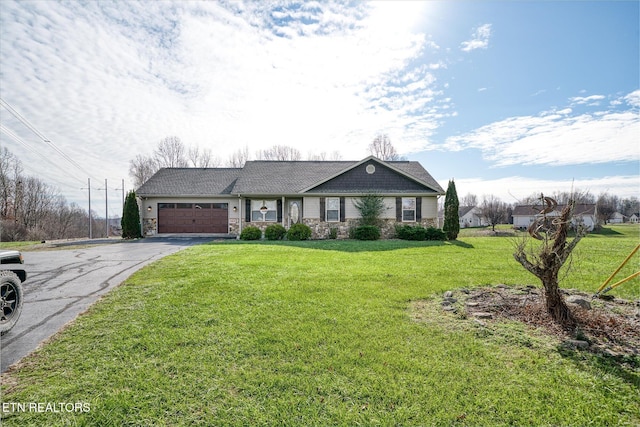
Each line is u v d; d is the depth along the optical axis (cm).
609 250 1298
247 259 955
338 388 277
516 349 350
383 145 4038
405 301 527
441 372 303
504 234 2533
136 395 267
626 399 263
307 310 475
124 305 498
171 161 3756
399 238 1736
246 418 239
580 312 448
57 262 945
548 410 250
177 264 862
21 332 402
